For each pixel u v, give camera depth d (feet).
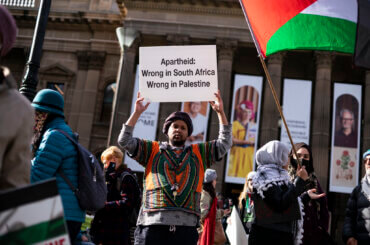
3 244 7.59
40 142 13.44
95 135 108.37
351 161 90.99
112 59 113.39
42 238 7.91
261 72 112.57
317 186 19.58
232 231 21.93
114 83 112.16
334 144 92.07
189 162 15.90
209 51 17.47
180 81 17.25
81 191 12.99
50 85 113.80
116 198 20.71
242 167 91.09
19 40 115.65
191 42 107.45
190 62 17.38
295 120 94.43
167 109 95.61
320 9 21.03
